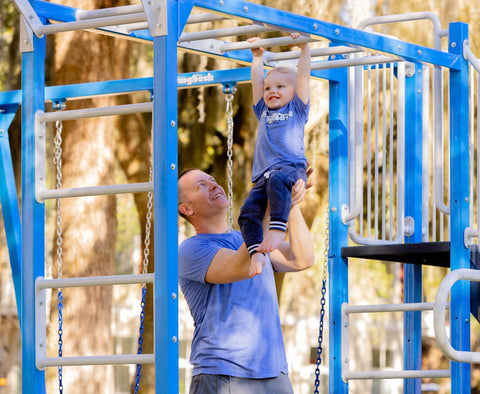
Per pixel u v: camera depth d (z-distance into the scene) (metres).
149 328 20.38
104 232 18.48
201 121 20.14
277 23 7.74
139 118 20.56
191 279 8.12
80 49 18.20
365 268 32.53
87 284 7.10
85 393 18.52
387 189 21.06
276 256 8.68
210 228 8.50
